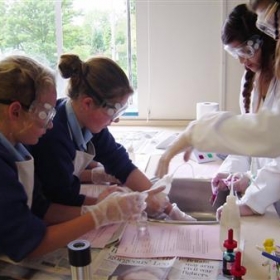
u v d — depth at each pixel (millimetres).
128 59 3104
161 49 2965
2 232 910
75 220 1024
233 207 1062
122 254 1040
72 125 1324
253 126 1111
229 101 2963
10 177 920
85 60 1241
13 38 3217
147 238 1130
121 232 1154
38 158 1238
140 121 3086
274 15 1095
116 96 1226
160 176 1312
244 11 1335
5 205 896
